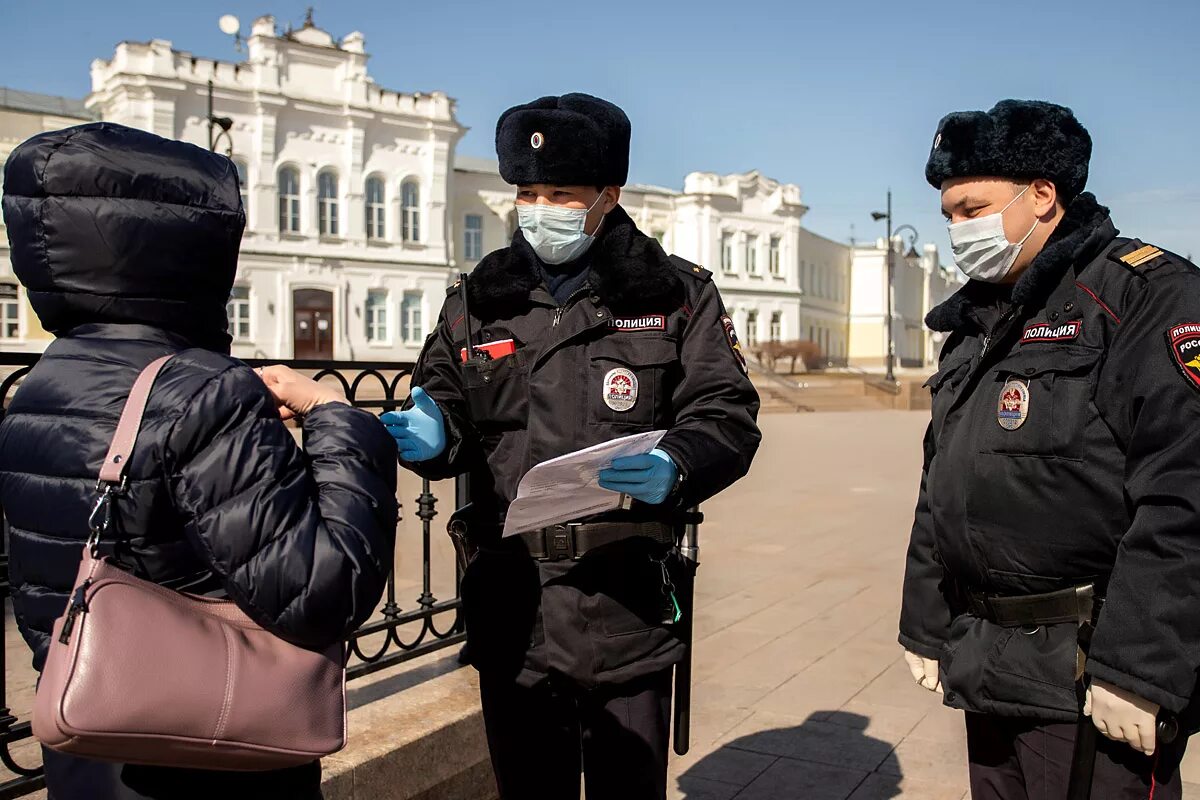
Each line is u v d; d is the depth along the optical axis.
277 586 1.49
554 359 2.26
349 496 1.61
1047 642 1.96
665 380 2.25
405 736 2.94
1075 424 1.90
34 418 1.58
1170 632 1.71
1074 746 1.94
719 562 6.96
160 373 1.54
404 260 38.25
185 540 1.55
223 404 1.53
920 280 69.12
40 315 1.63
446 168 39.22
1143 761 1.89
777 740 3.84
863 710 4.12
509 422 2.29
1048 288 2.00
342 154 36.94
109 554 1.50
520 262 2.33
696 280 2.32
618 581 2.22
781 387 36.59
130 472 1.50
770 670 4.62
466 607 2.38
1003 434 2.00
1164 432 1.77
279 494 1.52
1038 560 1.96
